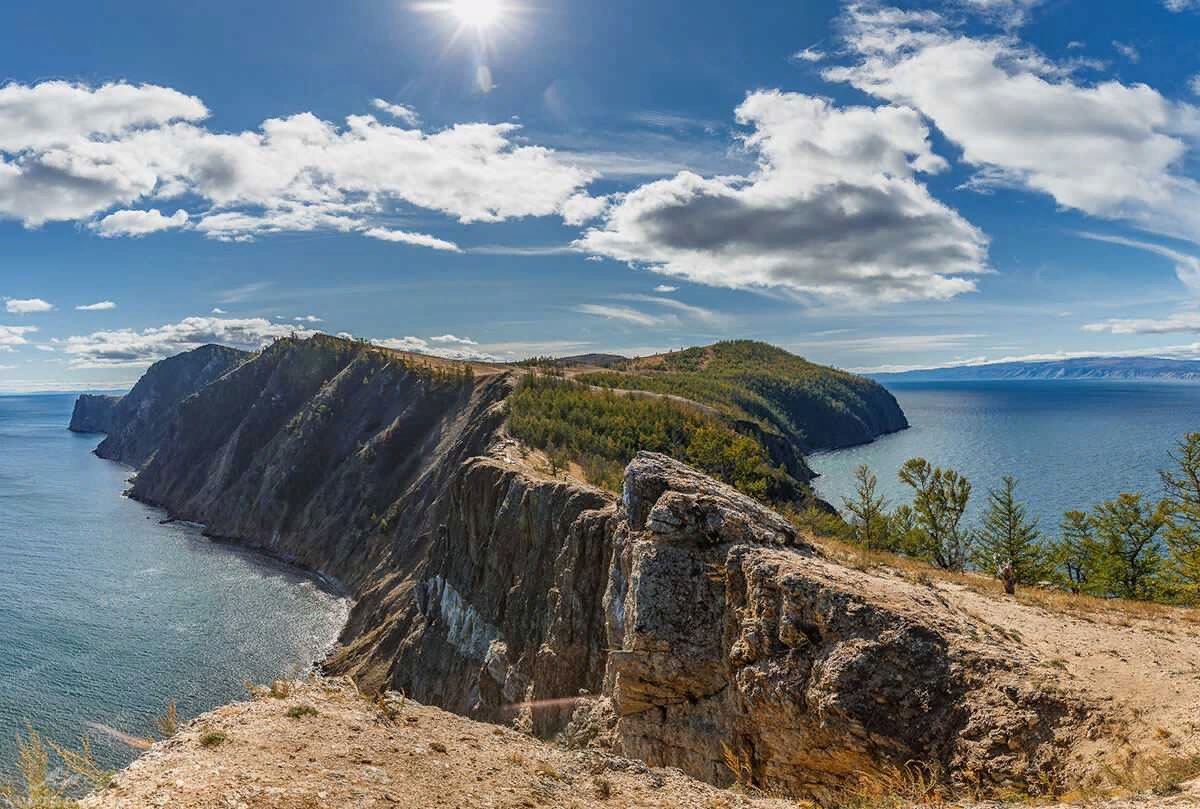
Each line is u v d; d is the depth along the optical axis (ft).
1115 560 186.19
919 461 186.70
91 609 339.77
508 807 38.22
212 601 364.17
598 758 48.65
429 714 51.62
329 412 636.89
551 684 145.28
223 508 608.19
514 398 478.18
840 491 600.80
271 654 295.07
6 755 196.24
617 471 337.52
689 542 87.45
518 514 223.30
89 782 33.68
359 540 471.62
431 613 266.77
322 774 36.88
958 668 61.46
